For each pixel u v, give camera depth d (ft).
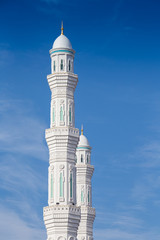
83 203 374.84
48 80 284.20
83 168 382.22
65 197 263.70
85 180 381.40
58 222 257.96
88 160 391.04
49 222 260.21
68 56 284.61
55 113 277.23
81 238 359.87
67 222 257.75
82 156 389.80
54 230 258.37
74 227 260.83
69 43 287.28
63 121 274.98
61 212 257.96
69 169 269.03
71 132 271.69
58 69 282.56
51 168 270.46
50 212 259.39
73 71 285.43
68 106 277.64
